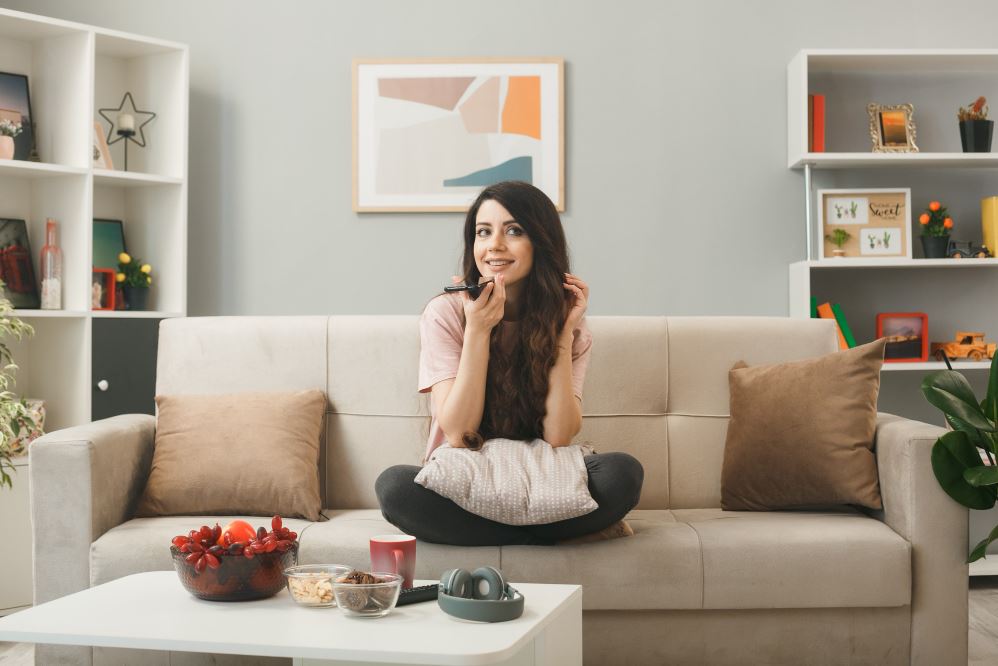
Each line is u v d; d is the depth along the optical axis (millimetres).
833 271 3641
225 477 2256
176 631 1373
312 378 2537
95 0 3795
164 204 3627
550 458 1979
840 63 3555
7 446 2934
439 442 2152
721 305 3662
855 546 2004
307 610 1492
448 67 3691
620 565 1975
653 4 3674
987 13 3631
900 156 3422
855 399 2283
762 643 2033
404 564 1595
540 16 3691
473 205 2201
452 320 2180
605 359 2533
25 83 3420
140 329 3457
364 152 3715
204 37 3775
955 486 2027
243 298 3762
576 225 3691
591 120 3686
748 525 2100
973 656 2488
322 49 3744
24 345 3473
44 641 1376
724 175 3662
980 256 3469
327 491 2496
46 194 3430
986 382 3568
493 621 1414
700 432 2510
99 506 2084
